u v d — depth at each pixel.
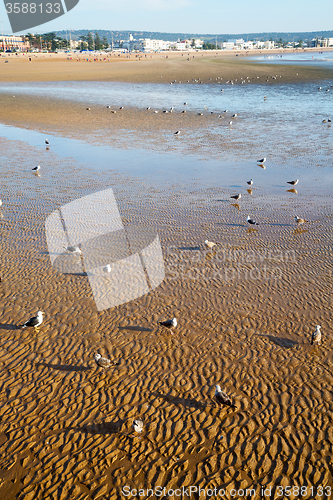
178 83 96.50
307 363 12.55
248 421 10.59
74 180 30.27
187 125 50.78
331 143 40.50
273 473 9.27
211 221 23.27
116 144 41.50
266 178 30.72
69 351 13.15
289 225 22.53
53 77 103.25
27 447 9.91
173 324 13.68
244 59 188.38
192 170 32.91
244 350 13.16
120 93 79.31
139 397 11.38
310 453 9.70
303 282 16.92
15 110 58.59
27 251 19.59
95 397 11.37
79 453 9.75
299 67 123.19
